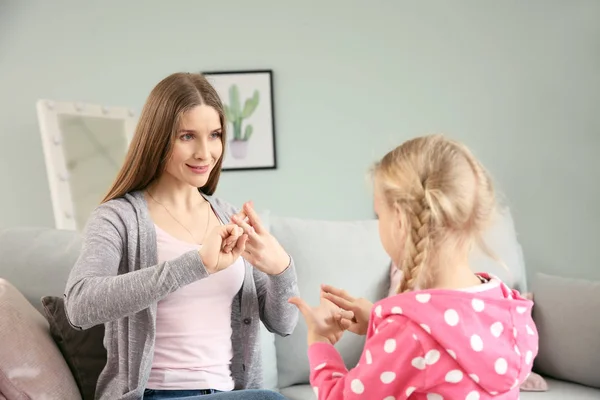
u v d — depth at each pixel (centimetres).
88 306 118
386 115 293
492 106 292
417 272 105
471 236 108
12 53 284
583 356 190
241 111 290
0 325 137
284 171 294
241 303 150
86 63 287
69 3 284
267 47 289
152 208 148
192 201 152
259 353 154
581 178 291
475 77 291
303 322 207
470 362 99
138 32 288
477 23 290
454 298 102
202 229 151
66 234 187
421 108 293
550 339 199
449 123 293
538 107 291
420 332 100
